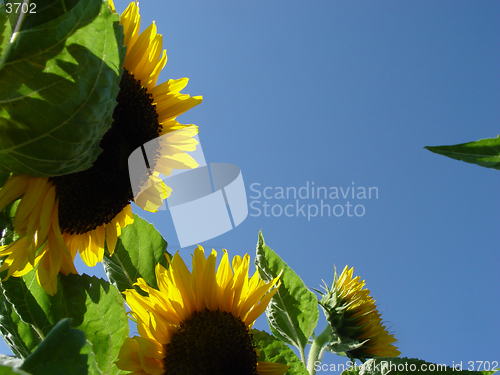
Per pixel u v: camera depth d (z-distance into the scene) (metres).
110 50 0.35
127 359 0.46
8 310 0.46
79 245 0.55
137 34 0.54
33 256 0.44
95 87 0.36
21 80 0.35
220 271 0.54
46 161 0.38
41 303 0.46
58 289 0.47
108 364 0.47
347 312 0.76
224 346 0.50
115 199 0.52
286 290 0.70
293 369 0.56
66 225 0.50
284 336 0.70
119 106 0.51
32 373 0.27
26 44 0.34
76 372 0.28
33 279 0.46
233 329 0.51
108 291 0.47
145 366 0.47
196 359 0.49
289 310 0.69
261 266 0.70
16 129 0.36
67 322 0.29
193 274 0.52
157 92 0.57
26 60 0.35
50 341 0.29
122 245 0.58
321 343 0.75
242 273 0.54
